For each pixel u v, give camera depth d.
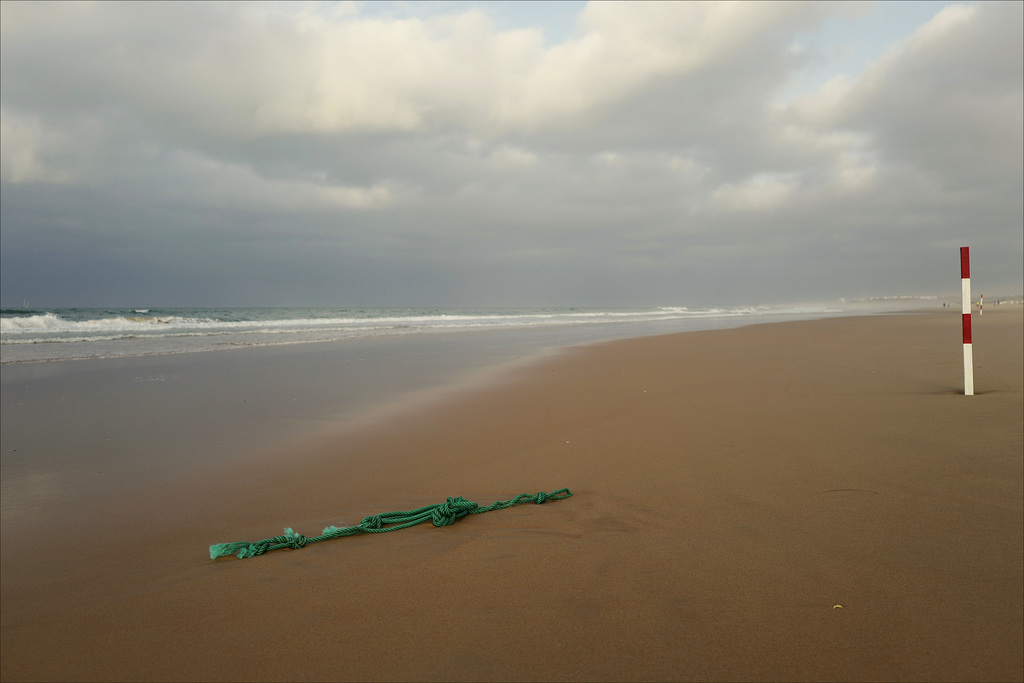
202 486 4.40
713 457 4.65
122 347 16.92
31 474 4.76
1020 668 1.84
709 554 2.81
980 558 2.62
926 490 3.60
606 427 6.00
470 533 3.26
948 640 2.01
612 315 56.78
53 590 2.78
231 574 2.83
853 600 2.30
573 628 2.19
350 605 2.46
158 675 2.03
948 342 15.36
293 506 3.92
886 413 6.10
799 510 3.36
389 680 1.91
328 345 17.98
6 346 16.91
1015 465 4.03
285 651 2.13
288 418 6.89
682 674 1.88
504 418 6.68
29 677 2.05
